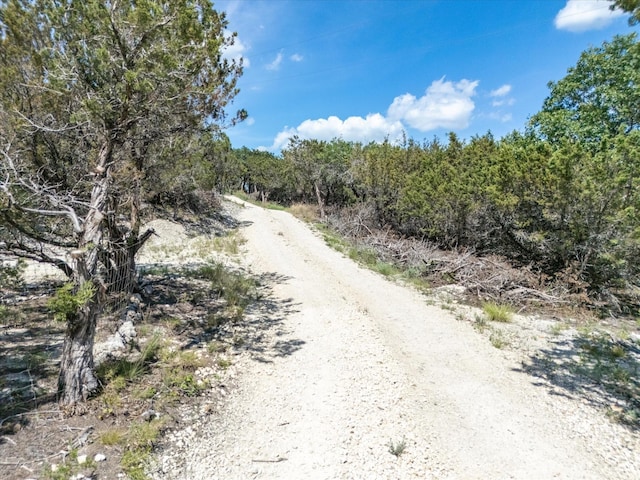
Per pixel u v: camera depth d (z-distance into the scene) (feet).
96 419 13.80
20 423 13.00
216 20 22.22
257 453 13.26
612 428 15.49
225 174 82.12
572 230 32.86
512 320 28.30
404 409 16.34
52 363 17.06
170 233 51.67
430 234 51.11
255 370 19.13
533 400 17.49
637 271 31.76
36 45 19.65
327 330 24.61
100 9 15.20
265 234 57.98
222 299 29.35
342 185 83.87
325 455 13.25
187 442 13.50
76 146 22.00
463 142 59.62
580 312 29.91
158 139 22.70
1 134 18.79
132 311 23.49
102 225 16.24
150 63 16.58
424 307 30.68
